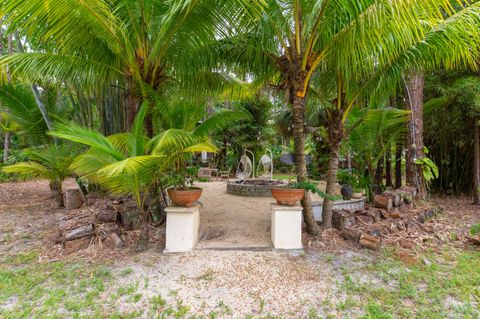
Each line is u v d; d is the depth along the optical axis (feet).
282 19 10.68
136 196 10.68
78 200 17.95
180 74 14.64
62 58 11.68
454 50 10.32
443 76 18.99
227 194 23.81
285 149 46.57
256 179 28.73
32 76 12.07
